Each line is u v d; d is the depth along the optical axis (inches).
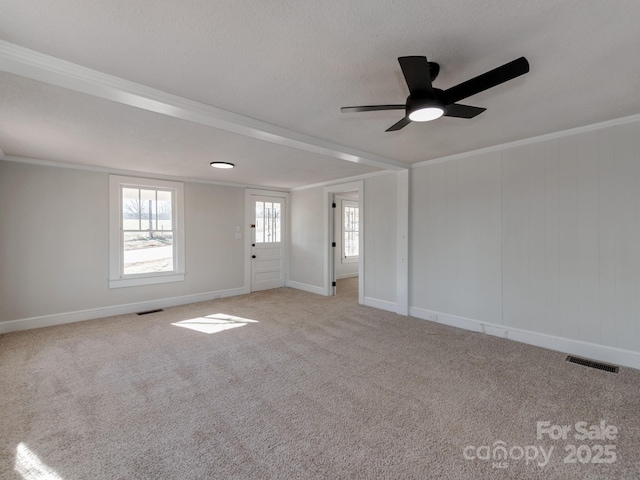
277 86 79.6
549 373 104.3
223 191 225.3
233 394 92.5
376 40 61.2
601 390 93.0
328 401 88.7
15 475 62.0
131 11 52.2
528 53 65.7
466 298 151.6
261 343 133.6
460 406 85.7
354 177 206.2
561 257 122.2
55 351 124.0
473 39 60.9
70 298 164.1
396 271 183.3
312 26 56.7
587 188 115.3
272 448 69.9
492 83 63.2
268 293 239.0
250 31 58.0
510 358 116.6
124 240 184.7
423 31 58.4
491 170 140.6
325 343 133.5
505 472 62.9
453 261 155.9
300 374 105.0
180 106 84.4
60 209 160.7
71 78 68.1
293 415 82.1
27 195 151.8
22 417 80.8
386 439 72.7
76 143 125.8
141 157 149.8
